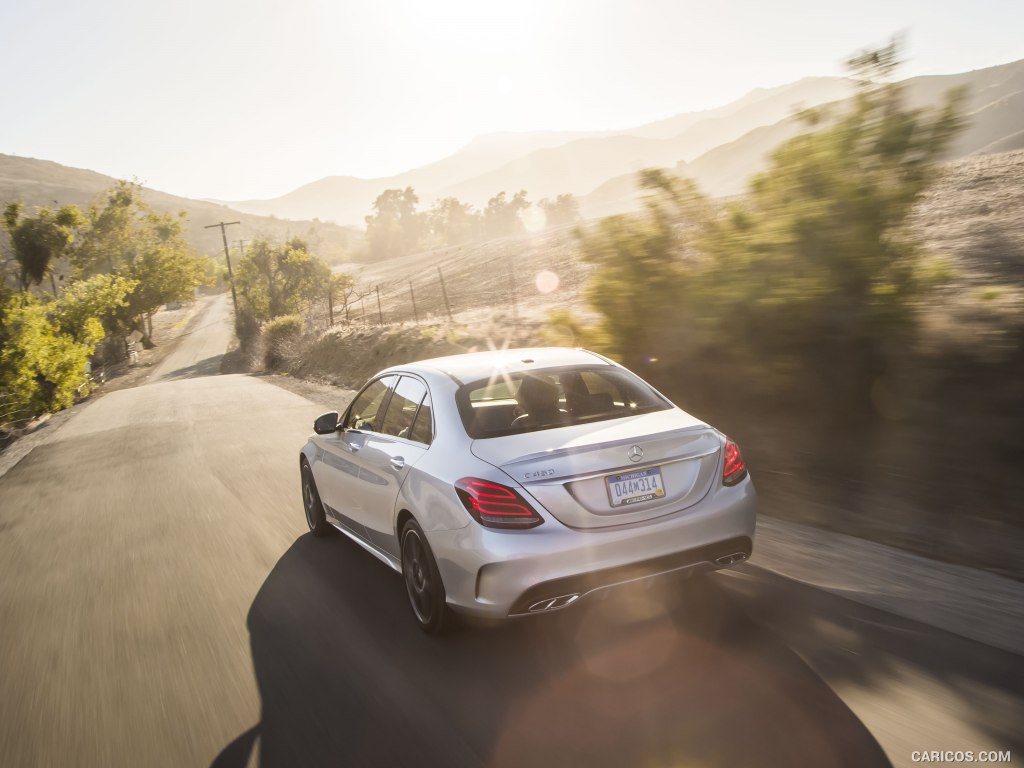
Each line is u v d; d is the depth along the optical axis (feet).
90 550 23.09
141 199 305.32
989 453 17.79
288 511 25.16
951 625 12.51
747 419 24.98
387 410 16.76
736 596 14.35
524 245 248.73
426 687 11.97
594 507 11.84
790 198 22.84
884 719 9.91
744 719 10.13
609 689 11.28
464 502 12.03
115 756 11.02
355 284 334.85
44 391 98.27
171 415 61.67
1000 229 49.11
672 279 27.73
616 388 14.60
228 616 16.08
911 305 20.12
